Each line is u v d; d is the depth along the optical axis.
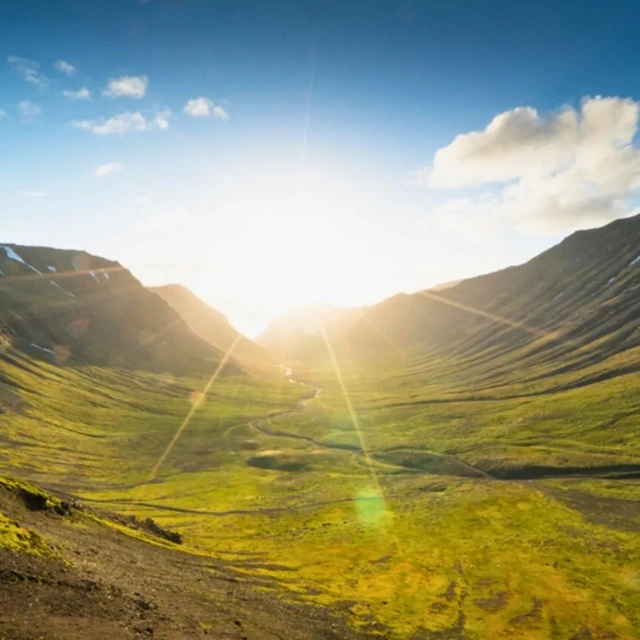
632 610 63.34
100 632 29.34
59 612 30.75
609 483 129.12
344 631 48.31
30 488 58.88
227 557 75.94
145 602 37.94
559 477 138.75
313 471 163.62
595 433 166.25
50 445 171.12
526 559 83.81
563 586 71.44
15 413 186.25
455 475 152.50
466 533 101.19
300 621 47.91
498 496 126.69
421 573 78.31
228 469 168.38
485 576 76.69
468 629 57.19
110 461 169.62
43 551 40.72
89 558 45.72
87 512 65.38
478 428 197.00
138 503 128.38
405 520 112.69
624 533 95.56
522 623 59.50
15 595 31.19
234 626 39.62
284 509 124.88
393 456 177.25
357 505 126.50
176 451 189.62
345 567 79.88
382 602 63.75
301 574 72.56
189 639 32.69
